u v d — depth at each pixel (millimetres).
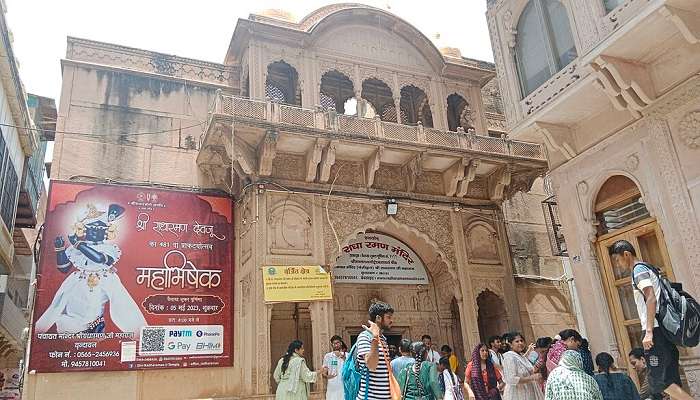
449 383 5980
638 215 7602
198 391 9602
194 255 10258
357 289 11508
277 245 10031
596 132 8148
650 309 3877
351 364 3980
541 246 13570
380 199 11312
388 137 10859
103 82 11031
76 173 10234
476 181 12531
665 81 7008
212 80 12078
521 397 5758
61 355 8828
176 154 11148
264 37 11234
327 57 11750
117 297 9445
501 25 9367
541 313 12734
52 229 9359
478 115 13008
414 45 12750
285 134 9984
